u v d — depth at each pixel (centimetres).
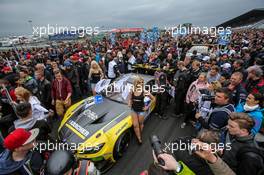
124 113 381
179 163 143
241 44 1495
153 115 545
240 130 183
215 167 133
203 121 300
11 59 1009
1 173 145
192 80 495
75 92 673
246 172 161
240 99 334
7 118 338
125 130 349
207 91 371
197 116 320
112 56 824
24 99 324
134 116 365
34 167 174
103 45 1555
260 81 401
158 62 838
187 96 448
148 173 173
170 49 1109
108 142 312
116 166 344
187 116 464
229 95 266
